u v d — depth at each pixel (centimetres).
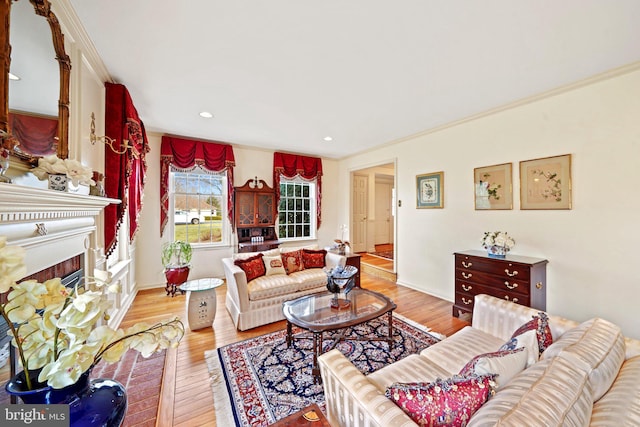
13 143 105
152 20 160
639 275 213
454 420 84
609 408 81
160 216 404
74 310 65
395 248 445
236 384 185
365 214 706
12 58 113
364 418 90
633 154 214
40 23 132
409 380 132
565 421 71
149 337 76
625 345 118
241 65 210
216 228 459
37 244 123
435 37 175
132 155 266
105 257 227
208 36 175
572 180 247
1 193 84
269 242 467
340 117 327
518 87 248
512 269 253
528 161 277
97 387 84
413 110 304
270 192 492
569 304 249
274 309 288
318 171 559
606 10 150
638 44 182
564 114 251
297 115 320
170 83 239
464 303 295
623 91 218
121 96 234
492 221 311
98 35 175
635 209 214
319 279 323
